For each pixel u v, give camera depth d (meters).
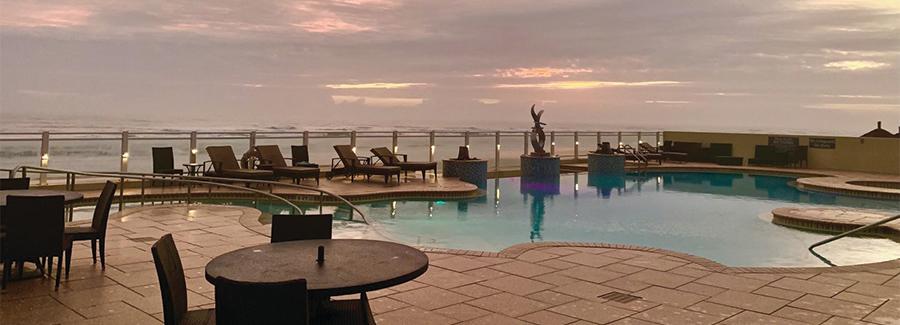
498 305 4.73
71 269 5.54
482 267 6.00
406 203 12.33
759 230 9.83
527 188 15.44
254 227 8.05
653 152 21.28
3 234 4.91
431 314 4.46
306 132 15.21
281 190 12.01
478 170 15.68
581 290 5.21
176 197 11.58
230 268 3.09
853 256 7.77
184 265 5.85
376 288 2.87
